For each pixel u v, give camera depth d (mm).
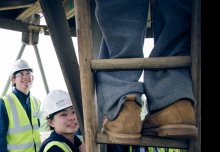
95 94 1340
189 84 1179
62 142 1961
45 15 1696
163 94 1185
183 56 1189
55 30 1742
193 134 1122
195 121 1159
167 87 1181
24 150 3744
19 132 3742
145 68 1218
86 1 1310
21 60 3953
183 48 1257
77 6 1298
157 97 1194
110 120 1277
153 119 1219
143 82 1258
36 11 3330
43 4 1671
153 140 1213
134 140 1217
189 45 1267
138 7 1247
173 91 1169
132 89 1216
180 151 2564
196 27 1147
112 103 1234
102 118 1476
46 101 2184
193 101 1172
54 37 1753
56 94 2141
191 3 1270
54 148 1871
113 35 1253
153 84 1222
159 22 1325
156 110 1224
